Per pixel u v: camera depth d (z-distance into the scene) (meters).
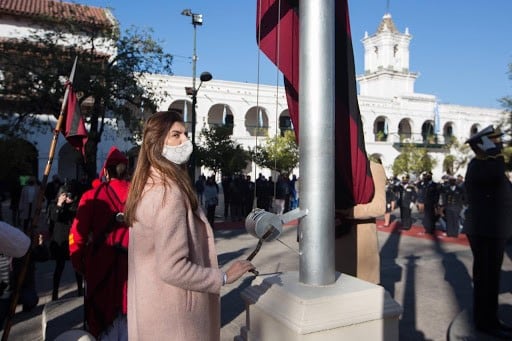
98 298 3.06
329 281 2.40
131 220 1.76
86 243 3.25
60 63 13.67
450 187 11.70
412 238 11.52
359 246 3.86
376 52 52.47
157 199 1.69
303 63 2.37
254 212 2.27
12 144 14.37
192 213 1.80
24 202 11.35
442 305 5.12
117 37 15.08
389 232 12.84
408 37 51.50
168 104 33.25
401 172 39.03
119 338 2.97
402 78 50.81
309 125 2.35
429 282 6.31
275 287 2.41
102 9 24.02
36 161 22.34
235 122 35.88
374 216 3.85
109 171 3.47
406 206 13.27
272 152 23.61
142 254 1.75
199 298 1.78
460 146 42.94
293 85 2.82
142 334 1.70
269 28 2.79
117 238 3.15
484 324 4.08
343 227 3.77
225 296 5.53
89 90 14.01
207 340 1.81
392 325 2.33
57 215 5.68
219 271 1.77
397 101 44.22
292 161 25.45
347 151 2.82
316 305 2.15
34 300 5.09
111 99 14.70
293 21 2.80
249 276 6.59
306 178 2.38
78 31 15.44
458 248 9.69
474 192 4.08
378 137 42.53
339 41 2.73
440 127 47.34
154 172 1.79
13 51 14.50
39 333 4.49
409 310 4.92
